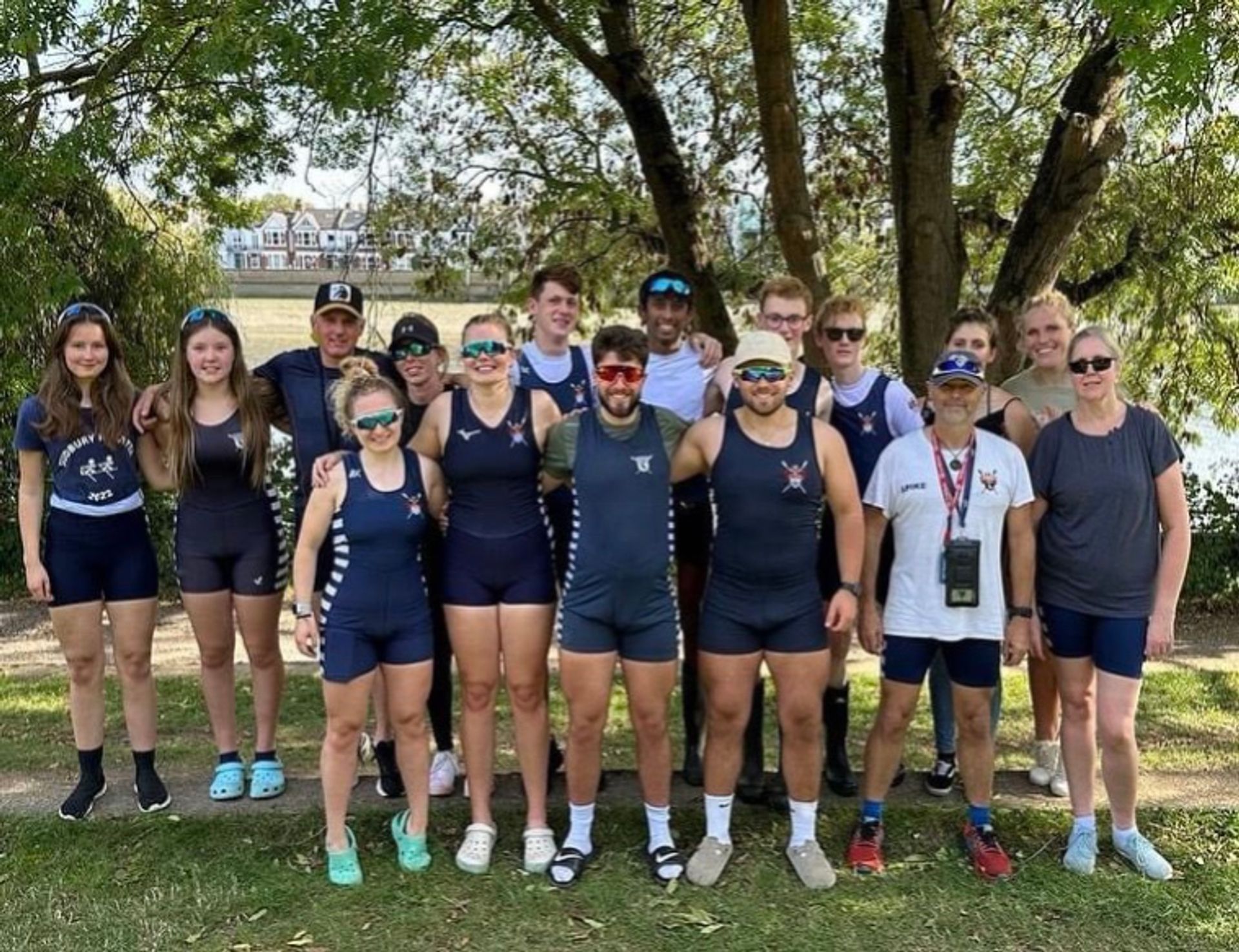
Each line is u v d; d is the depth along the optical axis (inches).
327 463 145.0
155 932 136.3
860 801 168.4
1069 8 327.3
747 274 412.8
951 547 142.0
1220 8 201.0
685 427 144.7
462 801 169.5
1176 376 398.6
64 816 162.9
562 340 162.7
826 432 142.2
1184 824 162.2
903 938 135.1
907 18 296.2
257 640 165.6
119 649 162.9
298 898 143.4
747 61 403.2
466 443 142.4
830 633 152.8
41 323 359.3
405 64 271.9
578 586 140.7
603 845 156.6
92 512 157.9
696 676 173.5
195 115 321.1
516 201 428.5
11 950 132.6
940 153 305.3
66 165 281.9
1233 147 354.6
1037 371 171.6
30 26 278.1
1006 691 239.9
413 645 146.0
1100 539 143.5
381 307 373.1
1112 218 381.4
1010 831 160.2
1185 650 287.3
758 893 144.6
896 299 435.8
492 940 134.7
